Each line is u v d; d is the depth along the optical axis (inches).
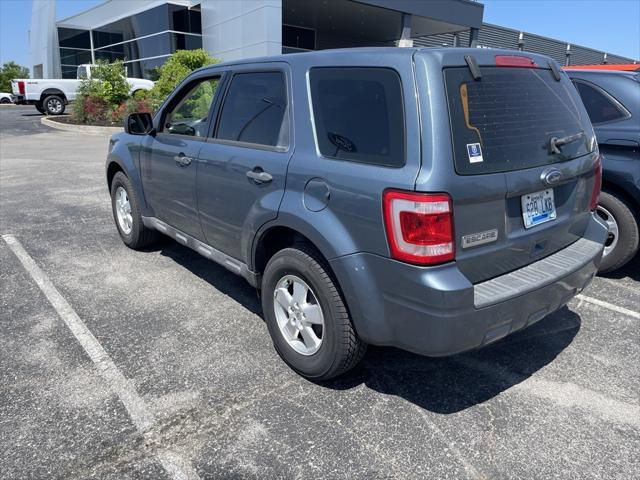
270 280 126.3
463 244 98.9
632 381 126.3
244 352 135.3
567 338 147.3
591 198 133.7
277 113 127.0
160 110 177.9
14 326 145.9
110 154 207.3
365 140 105.0
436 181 93.4
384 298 102.3
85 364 127.7
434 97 95.9
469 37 1082.7
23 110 1211.2
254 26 748.6
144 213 193.3
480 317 98.5
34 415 108.4
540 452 101.6
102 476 93.0
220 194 142.2
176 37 880.9
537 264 116.9
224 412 111.1
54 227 243.6
